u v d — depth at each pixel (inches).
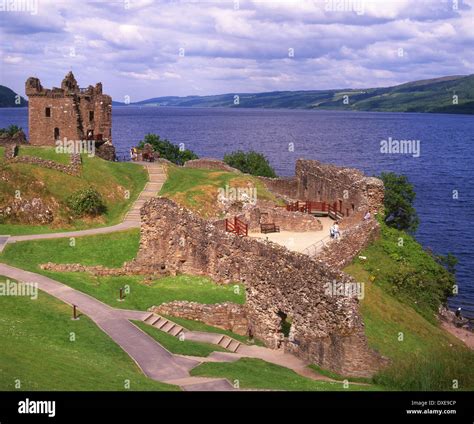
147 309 1881.2
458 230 4473.4
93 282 2052.2
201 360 1529.3
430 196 5880.9
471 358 1540.4
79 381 1171.9
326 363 1576.0
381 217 2652.6
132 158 4072.3
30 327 1578.5
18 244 2465.6
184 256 2226.9
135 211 3026.6
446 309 2508.6
